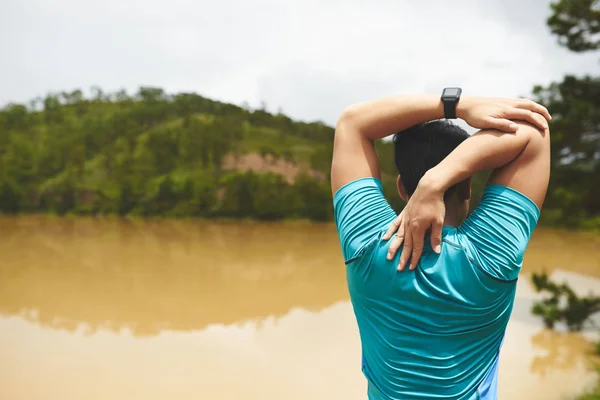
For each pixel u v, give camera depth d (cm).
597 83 1936
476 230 133
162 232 4238
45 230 4294
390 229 135
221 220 5056
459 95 140
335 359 1298
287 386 1112
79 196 5484
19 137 6097
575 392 1029
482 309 131
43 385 1114
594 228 1769
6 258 3009
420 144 148
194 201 5147
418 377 134
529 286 2083
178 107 7256
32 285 2316
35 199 5484
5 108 6988
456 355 132
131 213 5306
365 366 150
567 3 1520
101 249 3359
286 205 5000
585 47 1564
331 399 1039
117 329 1609
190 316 1791
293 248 3500
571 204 1758
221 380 1149
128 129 6506
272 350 1376
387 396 140
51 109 7569
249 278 2517
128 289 2247
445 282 129
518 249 131
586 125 1872
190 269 2728
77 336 1523
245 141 6431
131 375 1180
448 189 143
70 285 2322
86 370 1214
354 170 146
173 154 5859
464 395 133
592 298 1245
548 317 1298
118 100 8188
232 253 3262
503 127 132
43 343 1445
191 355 1334
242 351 1367
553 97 1972
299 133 6925
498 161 132
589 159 1967
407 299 132
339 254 3291
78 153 5888
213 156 5906
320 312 1848
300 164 6056
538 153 133
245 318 1758
